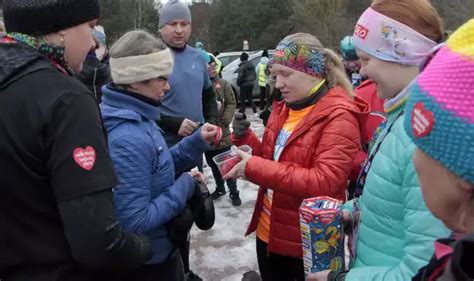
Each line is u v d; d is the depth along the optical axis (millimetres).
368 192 1334
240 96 12391
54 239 1307
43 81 1270
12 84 1262
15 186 1256
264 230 2361
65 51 1419
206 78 3701
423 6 1451
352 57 4125
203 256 3906
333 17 30234
